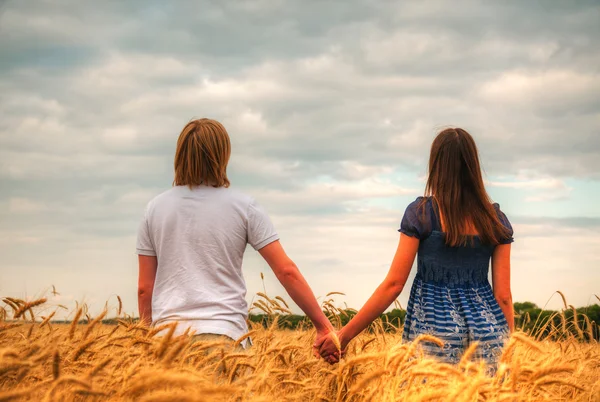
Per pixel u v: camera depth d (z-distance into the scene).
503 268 4.43
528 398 3.33
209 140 4.22
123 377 2.82
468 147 4.32
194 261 4.12
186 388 2.70
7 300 3.74
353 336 4.42
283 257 4.30
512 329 4.44
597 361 4.32
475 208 4.30
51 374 3.15
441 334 4.20
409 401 3.10
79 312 3.40
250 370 3.57
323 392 3.76
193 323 3.99
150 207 4.32
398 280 4.34
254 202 4.30
